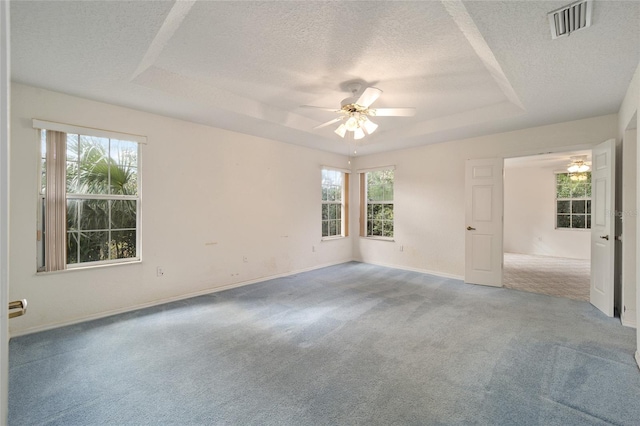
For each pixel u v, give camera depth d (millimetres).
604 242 3389
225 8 1971
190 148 3986
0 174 515
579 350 2506
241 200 4570
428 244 5336
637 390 1966
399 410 1784
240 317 3262
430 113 4172
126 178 3555
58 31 1992
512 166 7992
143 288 3584
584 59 2283
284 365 2283
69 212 3195
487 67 2760
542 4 1652
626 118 2980
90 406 1814
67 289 3078
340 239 6320
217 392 1955
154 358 2383
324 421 1694
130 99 3188
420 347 2568
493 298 3936
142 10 1787
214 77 3096
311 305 3656
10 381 2064
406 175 5637
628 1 1608
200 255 4098
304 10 1990
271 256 4992
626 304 3049
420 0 1877
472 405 1826
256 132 4527
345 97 3588
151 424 1673
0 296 530
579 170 6625
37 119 2885
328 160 6027
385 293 4156
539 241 7930
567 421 1689
